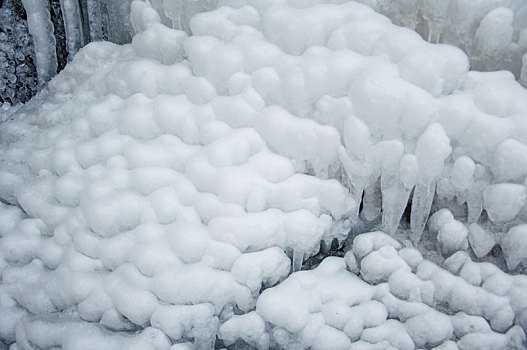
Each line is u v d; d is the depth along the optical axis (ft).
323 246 10.48
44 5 13.19
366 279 9.62
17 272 9.58
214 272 8.77
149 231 9.05
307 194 9.51
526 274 9.25
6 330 9.27
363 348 8.80
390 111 8.66
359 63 9.21
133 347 8.33
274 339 9.14
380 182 10.00
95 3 13.28
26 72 14.44
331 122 9.45
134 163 9.74
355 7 10.03
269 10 10.21
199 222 9.22
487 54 9.61
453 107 8.76
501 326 8.70
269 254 9.04
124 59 11.58
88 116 10.69
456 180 9.02
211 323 8.80
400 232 10.30
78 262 9.12
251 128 9.77
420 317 8.84
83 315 8.92
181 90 10.49
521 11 9.29
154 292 8.66
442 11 9.47
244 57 10.00
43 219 9.98
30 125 12.05
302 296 8.97
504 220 9.00
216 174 9.30
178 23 11.16
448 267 9.37
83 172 10.14
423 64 8.84
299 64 9.53
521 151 8.42
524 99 8.78
